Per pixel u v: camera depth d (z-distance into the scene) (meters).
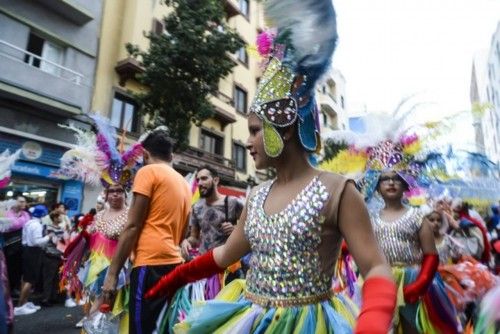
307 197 1.26
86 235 3.49
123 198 3.41
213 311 1.34
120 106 12.46
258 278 1.31
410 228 2.78
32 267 5.66
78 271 3.50
